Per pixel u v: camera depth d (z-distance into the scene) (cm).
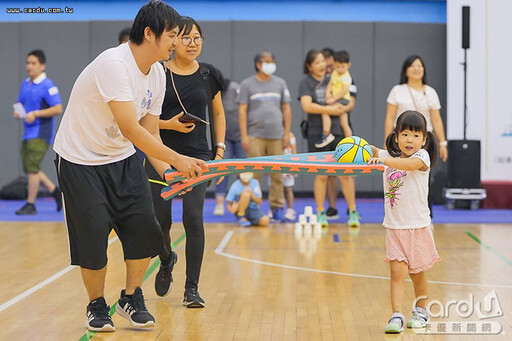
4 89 1584
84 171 497
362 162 509
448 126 1445
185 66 625
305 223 1077
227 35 1569
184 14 1595
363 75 1571
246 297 641
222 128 654
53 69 1574
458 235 1051
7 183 1596
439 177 1512
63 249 908
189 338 508
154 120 530
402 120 538
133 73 487
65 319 562
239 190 1150
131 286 534
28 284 697
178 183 498
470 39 1423
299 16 1596
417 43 1568
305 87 1150
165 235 618
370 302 622
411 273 549
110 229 511
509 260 834
